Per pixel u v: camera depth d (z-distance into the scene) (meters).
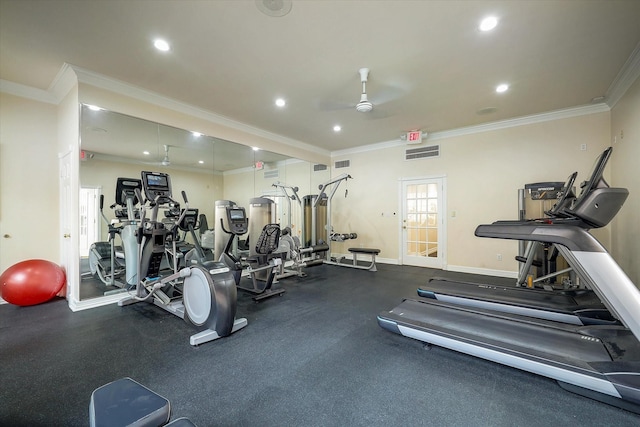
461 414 1.55
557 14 2.23
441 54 2.80
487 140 4.98
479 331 2.14
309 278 4.85
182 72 3.17
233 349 2.29
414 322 2.34
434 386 1.80
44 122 3.68
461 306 2.81
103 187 3.48
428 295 3.24
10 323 2.82
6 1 2.07
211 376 1.91
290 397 1.70
